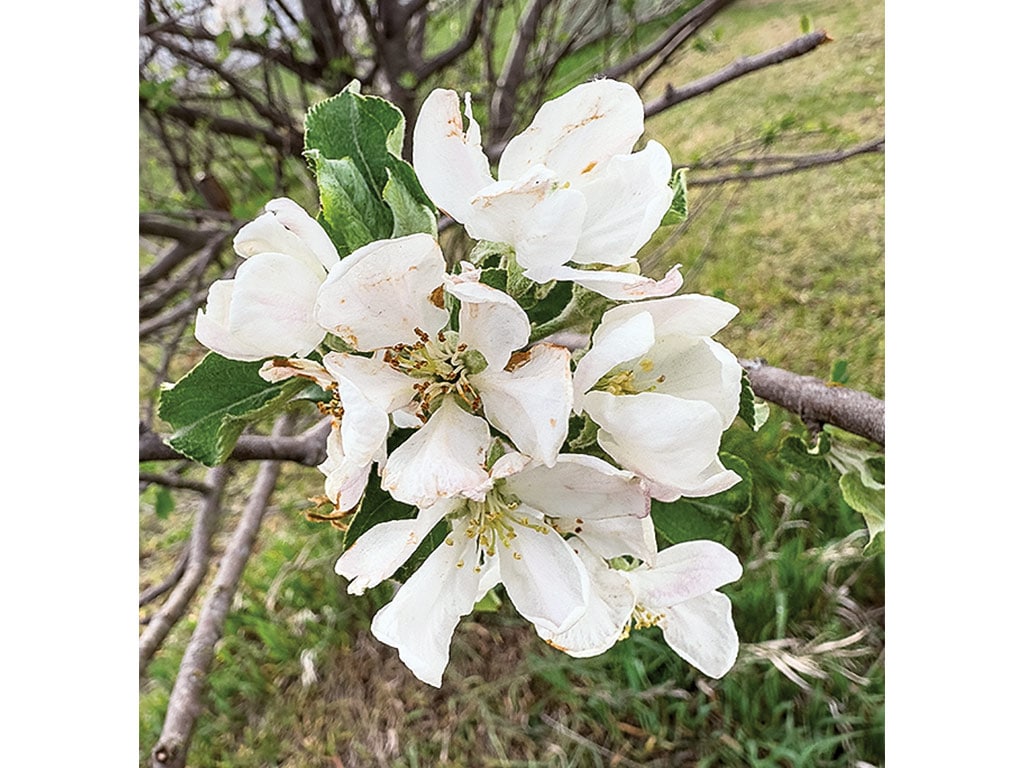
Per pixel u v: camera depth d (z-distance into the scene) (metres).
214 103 1.90
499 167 0.67
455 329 0.66
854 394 1.14
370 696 1.84
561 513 0.65
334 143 0.72
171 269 1.79
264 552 1.91
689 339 0.64
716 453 0.61
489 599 0.84
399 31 1.76
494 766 1.76
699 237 1.84
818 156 1.59
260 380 0.72
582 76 1.83
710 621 0.75
